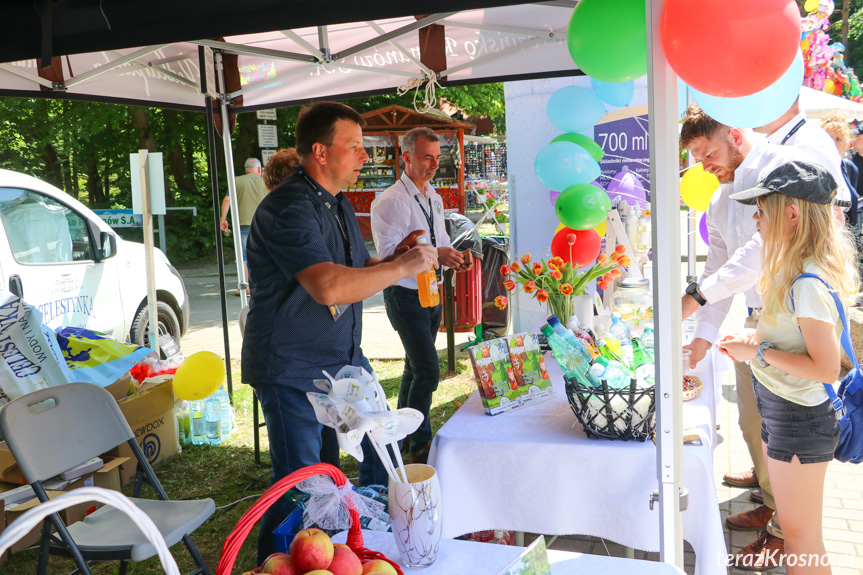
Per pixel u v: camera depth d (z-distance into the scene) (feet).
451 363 20.58
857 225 18.60
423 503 4.46
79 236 18.13
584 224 10.37
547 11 13.94
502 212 38.96
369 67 15.60
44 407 11.84
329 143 8.10
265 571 3.51
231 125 17.63
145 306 19.99
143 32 6.97
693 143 9.77
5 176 16.51
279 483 3.67
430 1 6.69
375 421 4.35
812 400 6.92
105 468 12.63
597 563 4.53
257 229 8.13
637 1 7.22
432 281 10.23
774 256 6.84
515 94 16.51
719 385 11.34
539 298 9.04
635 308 8.79
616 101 11.52
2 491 11.70
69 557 7.52
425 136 13.46
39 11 7.11
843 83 22.12
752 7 5.02
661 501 5.63
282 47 15.97
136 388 14.61
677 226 5.47
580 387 6.67
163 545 2.87
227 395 16.24
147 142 52.95
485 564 4.58
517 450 6.79
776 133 10.03
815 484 7.07
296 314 7.96
